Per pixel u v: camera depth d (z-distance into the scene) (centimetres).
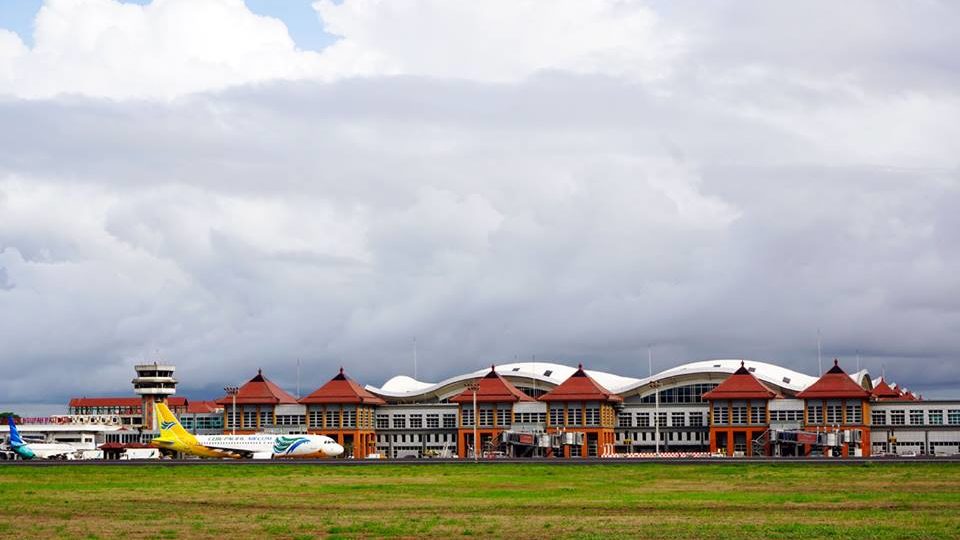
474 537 8088
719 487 12925
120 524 9194
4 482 15225
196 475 16725
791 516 9369
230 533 8500
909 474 14838
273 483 14525
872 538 7831
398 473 16688
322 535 8306
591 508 10288
